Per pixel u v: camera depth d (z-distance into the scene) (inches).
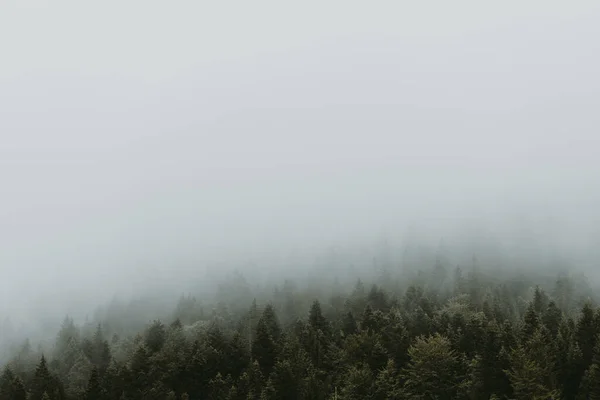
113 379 2709.2
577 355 2188.7
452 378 2218.3
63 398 2664.9
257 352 2832.2
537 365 1964.8
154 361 2849.4
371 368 2422.5
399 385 2272.4
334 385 2405.3
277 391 2373.3
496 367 2097.7
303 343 2866.6
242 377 2507.4
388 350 2566.4
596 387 1924.2
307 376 2464.3
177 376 2755.9
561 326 2603.3
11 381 2689.5
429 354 2214.6
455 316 2827.3
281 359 2596.0
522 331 2421.3
